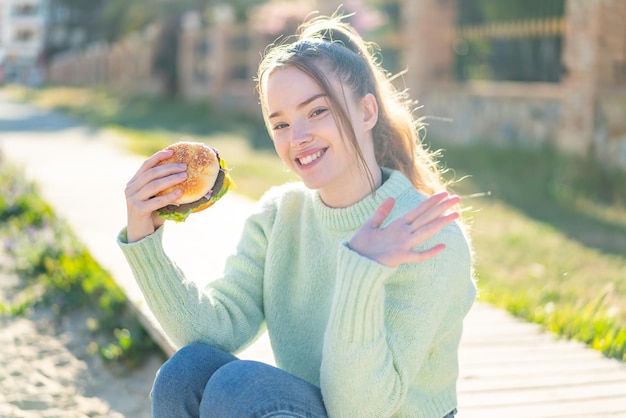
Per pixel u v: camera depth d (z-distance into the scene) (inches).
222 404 69.4
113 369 157.8
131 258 77.1
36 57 1048.8
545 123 410.3
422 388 79.9
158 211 77.0
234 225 250.7
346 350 68.3
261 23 658.8
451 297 75.7
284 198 86.0
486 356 141.3
